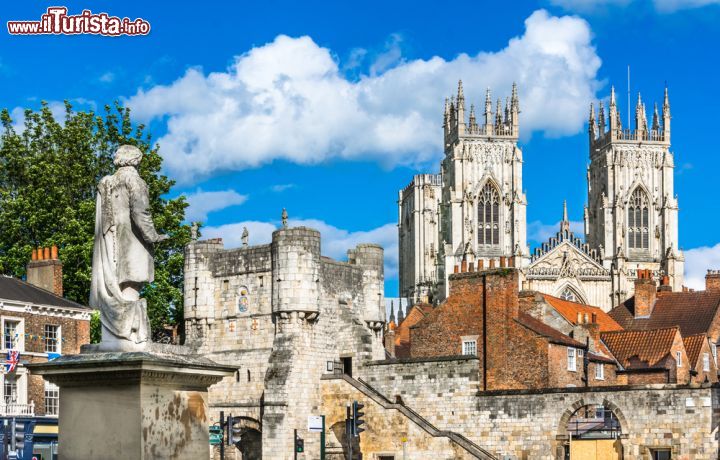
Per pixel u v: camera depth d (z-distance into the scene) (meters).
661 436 78.31
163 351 22.05
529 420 83.81
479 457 81.44
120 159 22.48
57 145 107.56
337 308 95.44
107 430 21.08
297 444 83.12
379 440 86.81
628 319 132.50
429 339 97.81
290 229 91.56
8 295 82.69
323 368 92.50
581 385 94.88
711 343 120.25
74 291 97.12
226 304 96.06
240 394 94.00
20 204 101.19
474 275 95.94
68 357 21.48
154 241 22.48
